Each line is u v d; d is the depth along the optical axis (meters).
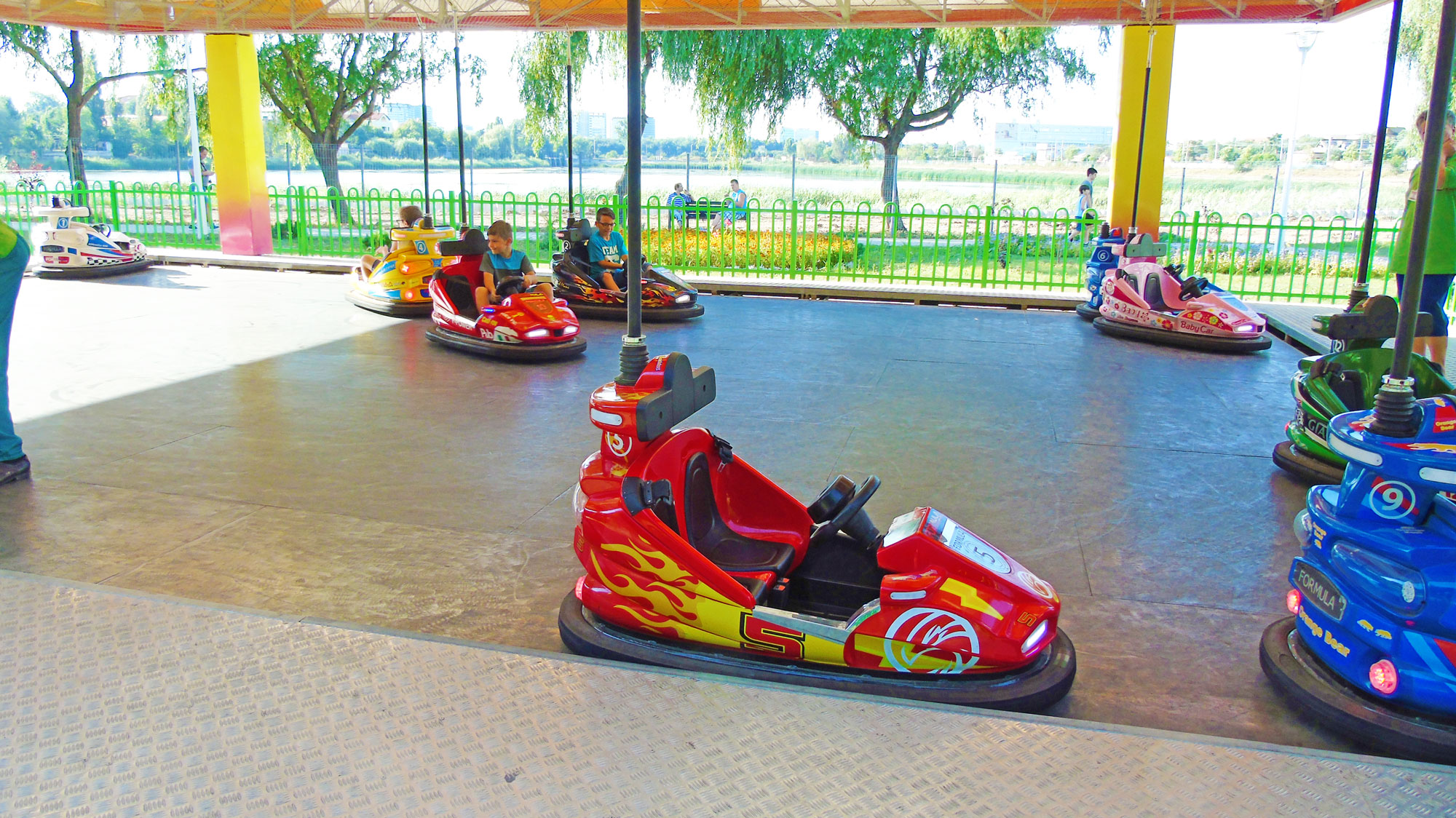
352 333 7.93
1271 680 2.55
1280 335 8.52
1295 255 10.46
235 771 1.98
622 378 2.75
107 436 4.89
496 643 2.86
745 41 17.92
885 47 18.30
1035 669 2.43
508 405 5.71
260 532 3.68
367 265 9.33
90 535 3.60
